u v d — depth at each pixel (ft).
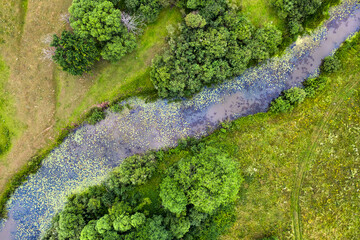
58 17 100.73
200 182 85.71
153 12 95.50
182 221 90.12
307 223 103.35
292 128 105.40
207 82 105.40
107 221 88.99
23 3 100.63
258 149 104.83
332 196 104.17
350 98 105.19
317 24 105.60
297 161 104.73
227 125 104.47
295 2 96.68
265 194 104.17
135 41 98.22
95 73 102.78
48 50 99.91
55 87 103.24
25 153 103.96
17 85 102.83
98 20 84.79
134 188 102.01
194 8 95.71
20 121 103.65
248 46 98.68
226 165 87.30
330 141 104.58
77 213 96.73
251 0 101.60
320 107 105.29
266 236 102.53
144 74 103.50
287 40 105.09
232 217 102.53
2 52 101.76
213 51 94.58
